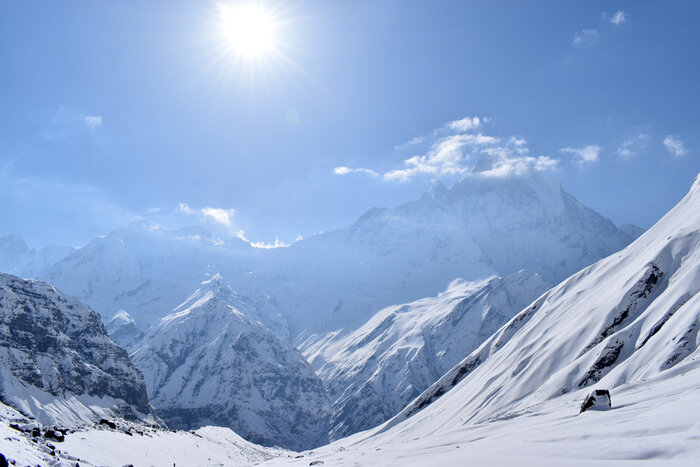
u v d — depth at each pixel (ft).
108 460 375.66
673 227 577.84
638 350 388.78
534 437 189.98
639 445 124.36
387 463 206.28
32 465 123.13
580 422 197.16
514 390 517.14
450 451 213.87
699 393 169.89
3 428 153.79
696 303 370.94
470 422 522.06
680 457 109.60
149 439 536.83
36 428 193.77
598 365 433.48
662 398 200.54
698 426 128.06
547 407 390.63
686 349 336.49
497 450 170.19
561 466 120.37
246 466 537.65
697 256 466.70
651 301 481.46
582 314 564.71
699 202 564.30
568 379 447.42
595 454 128.98
